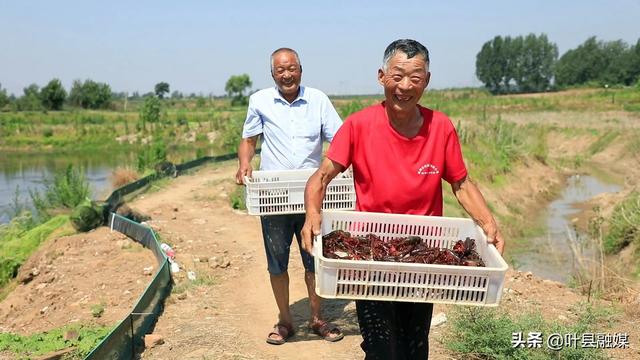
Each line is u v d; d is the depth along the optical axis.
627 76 100.88
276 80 5.09
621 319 6.06
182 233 9.79
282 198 4.95
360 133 3.43
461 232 3.66
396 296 3.02
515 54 111.62
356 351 5.06
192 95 128.25
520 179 22.81
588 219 17.19
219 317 5.92
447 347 5.03
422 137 3.39
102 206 11.45
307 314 5.96
